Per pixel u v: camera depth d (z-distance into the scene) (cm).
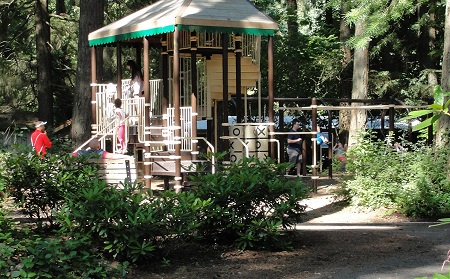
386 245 962
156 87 1775
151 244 838
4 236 729
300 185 943
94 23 2306
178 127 1402
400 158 1402
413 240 998
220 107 1852
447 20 1457
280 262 856
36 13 3042
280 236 941
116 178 1371
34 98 3488
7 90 3161
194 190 955
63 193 982
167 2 1677
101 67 2344
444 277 307
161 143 1502
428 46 3053
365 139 1608
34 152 1015
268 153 1622
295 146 1988
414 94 2988
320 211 1355
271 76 1553
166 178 1542
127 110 1681
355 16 1802
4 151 1174
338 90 3219
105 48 3153
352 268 825
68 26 3164
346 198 1419
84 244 775
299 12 3728
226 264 843
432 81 2947
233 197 916
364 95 2570
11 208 1038
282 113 2083
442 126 1462
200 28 1421
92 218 808
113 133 1650
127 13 3058
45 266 697
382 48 3089
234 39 1573
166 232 833
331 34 3472
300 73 3109
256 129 1603
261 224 907
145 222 809
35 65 3256
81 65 2330
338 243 974
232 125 1552
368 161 1404
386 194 1328
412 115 316
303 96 3062
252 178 918
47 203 991
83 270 729
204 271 807
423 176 1321
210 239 947
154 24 1463
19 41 3209
